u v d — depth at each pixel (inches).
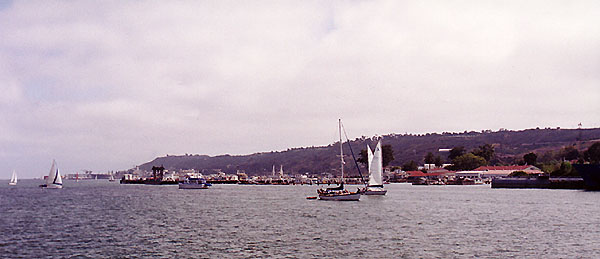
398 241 2167.8
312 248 2015.3
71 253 1945.1
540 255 1840.6
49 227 2751.0
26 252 1968.5
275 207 4104.3
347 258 1815.9
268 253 1923.0
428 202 4473.4
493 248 1980.8
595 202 4205.2
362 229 2564.0
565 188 6884.8
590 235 2295.8
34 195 6835.6
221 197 6067.9
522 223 2758.4
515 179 7701.8
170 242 2190.0
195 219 3139.8
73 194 7185.0
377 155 5374.0
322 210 3718.0
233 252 1948.8
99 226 2787.9
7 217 3346.5
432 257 1819.6
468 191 6815.9
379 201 4655.5
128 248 2046.0
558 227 2578.7
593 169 6018.7
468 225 2696.9
